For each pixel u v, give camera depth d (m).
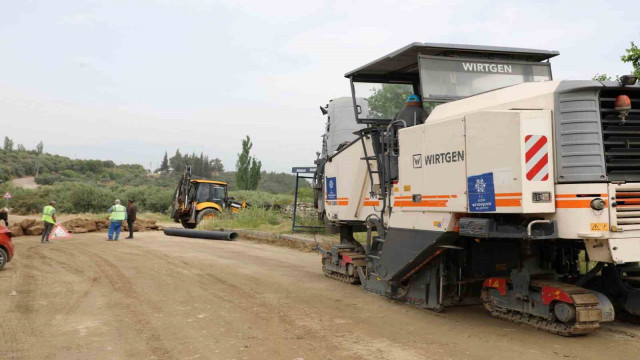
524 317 6.37
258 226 21.59
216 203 27.53
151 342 5.83
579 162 5.39
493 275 6.99
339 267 10.09
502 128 5.69
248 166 54.88
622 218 5.37
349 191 9.85
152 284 9.64
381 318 6.97
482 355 5.23
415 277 7.66
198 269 11.59
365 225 10.01
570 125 5.47
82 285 9.53
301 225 19.52
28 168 117.69
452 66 7.51
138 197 45.53
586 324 5.57
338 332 6.24
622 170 5.46
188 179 27.11
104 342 5.83
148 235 23.14
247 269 11.62
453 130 6.41
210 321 6.80
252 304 7.89
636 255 5.37
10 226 22.56
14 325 6.56
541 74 7.87
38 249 16.38
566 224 5.42
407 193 7.33
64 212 42.91
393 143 7.86
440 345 5.62
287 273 11.08
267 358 5.23
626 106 5.38
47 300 8.15
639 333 5.98
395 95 9.27
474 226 5.99
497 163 5.73
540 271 6.37
